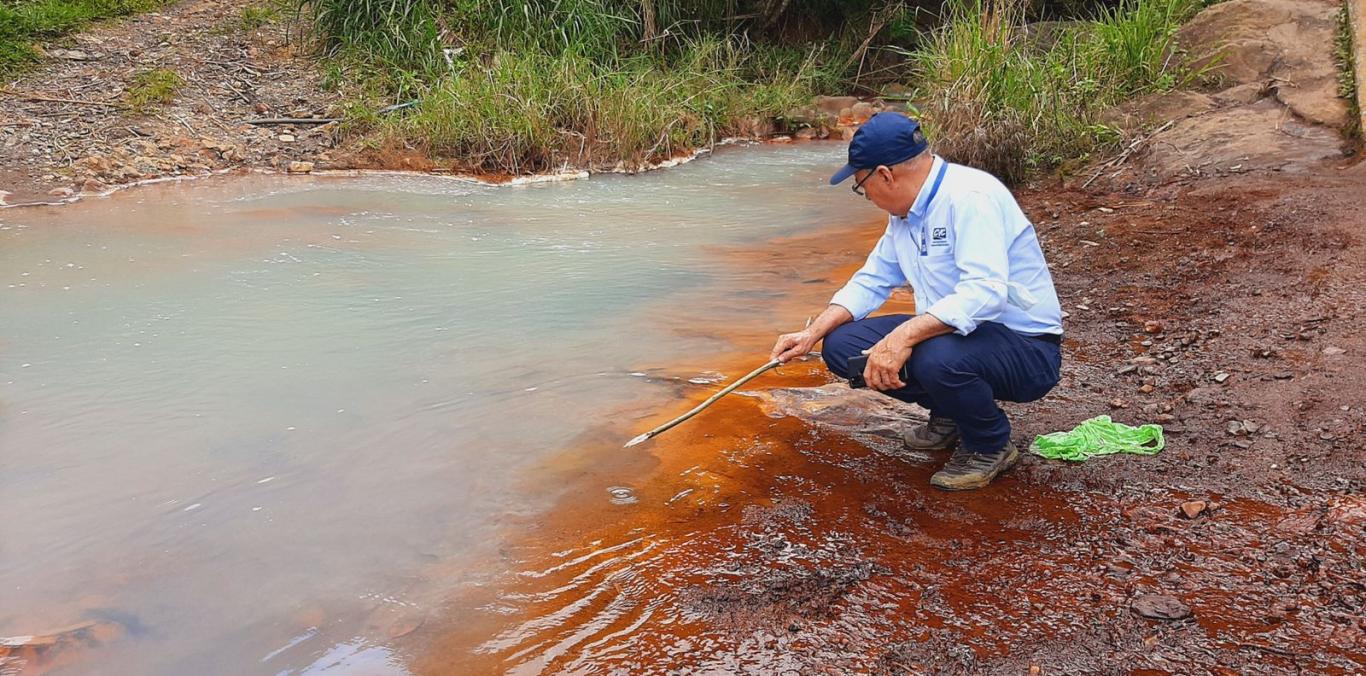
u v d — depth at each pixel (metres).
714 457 3.78
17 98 10.61
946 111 9.31
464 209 8.49
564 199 9.10
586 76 11.64
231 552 3.13
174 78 11.43
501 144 10.49
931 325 3.24
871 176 3.31
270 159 10.12
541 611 2.82
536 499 3.46
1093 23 11.10
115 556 3.11
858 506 3.39
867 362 3.35
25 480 3.58
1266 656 2.53
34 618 2.80
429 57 12.16
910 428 4.04
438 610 2.83
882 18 16.11
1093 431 3.77
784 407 4.26
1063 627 2.68
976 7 10.71
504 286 6.09
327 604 2.87
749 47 15.98
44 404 4.24
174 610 2.84
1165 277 5.71
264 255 6.70
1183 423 3.88
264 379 4.54
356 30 12.57
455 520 3.32
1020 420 4.03
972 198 3.24
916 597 2.85
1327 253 5.49
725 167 11.13
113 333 5.12
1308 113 8.05
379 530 3.26
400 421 4.09
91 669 2.59
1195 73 9.43
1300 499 3.26
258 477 3.62
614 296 5.91
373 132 10.84
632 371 4.69
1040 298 3.43
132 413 4.16
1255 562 2.94
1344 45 8.90
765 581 2.94
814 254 7.04
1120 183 8.05
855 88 16.12
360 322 5.35
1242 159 7.65
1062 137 8.98
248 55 12.62
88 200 8.43
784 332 5.29
